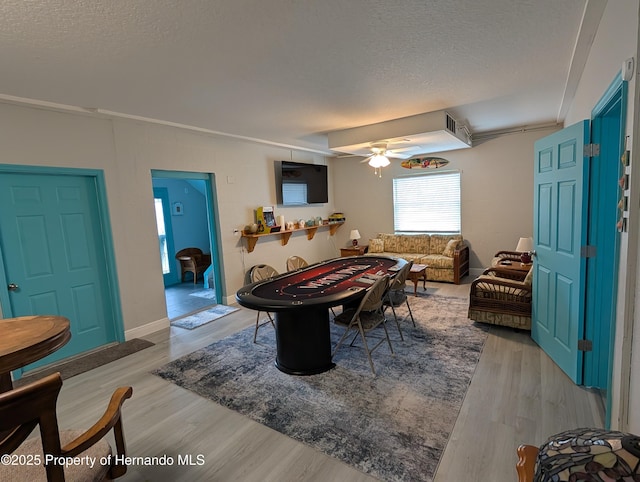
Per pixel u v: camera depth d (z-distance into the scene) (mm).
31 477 1192
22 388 874
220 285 5086
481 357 3031
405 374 2793
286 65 2451
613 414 1757
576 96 3295
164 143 4199
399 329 3479
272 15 1785
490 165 5887
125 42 1989
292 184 6188
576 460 799
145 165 4000
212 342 3689
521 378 2662
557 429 2072
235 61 2346
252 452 1997
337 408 2381
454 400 2414
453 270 5656
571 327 2580
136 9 1652
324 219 7312
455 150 6164
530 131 5484
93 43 1974
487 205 5996
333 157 7551
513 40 2217
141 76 2520
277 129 4570
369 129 4465
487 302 3617
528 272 3730
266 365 3082
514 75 2867
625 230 1571
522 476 912
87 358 3379
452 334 3561
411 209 6793
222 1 1626
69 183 3410
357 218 7484
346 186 7531
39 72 2340
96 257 3631
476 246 6188
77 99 2969
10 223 3027
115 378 2957
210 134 4645
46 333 1537
